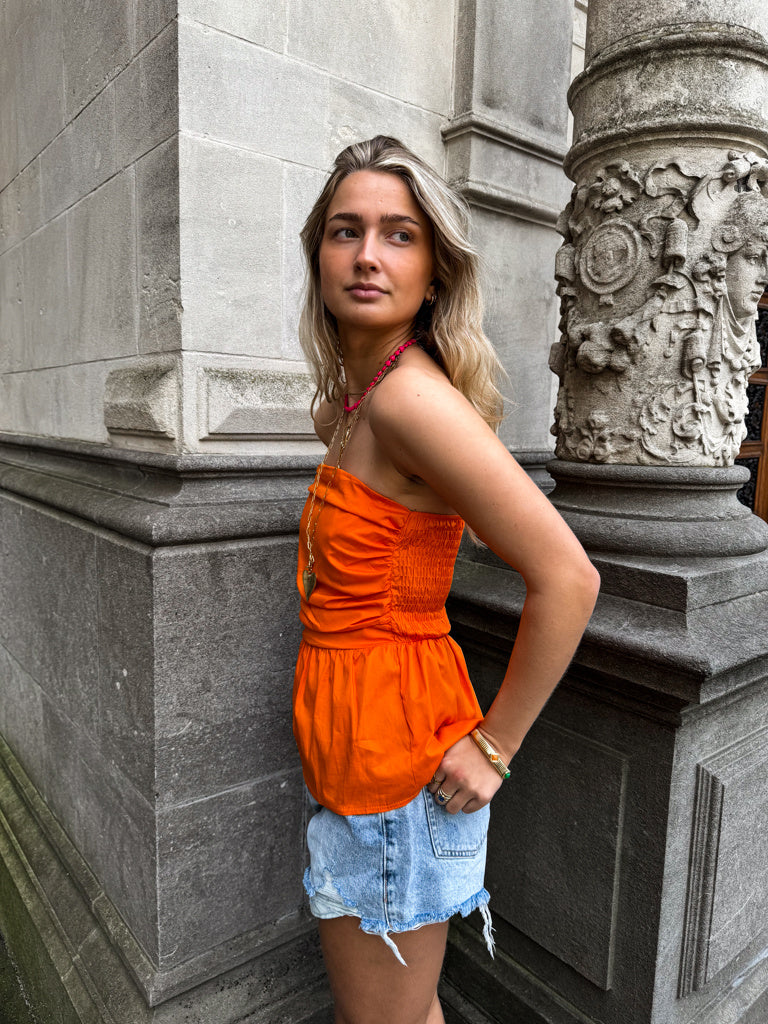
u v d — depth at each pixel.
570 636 0.97
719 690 1.34
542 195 2.27
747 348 1.54
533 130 2.19
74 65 1.98
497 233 2.18
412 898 1.13
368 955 1.21
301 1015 1.83
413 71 1.95
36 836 2.38
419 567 1.11
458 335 1.10
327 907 1.20
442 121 2.05
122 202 1.77
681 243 1.43
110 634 1.77
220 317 1.63
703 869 1.50
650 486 1.55
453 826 1.15
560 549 0.94
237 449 1.70
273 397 1.72
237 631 1.67
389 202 1.03
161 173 1.58
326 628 1.15
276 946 1.86
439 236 1.06
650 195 1.46
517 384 2.33
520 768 1.73
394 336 1.13
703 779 1.46
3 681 2.92
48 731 2.36
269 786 1.79
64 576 2.06
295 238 1.74
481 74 2.01
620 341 1.52
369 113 1.86
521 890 1.75
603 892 1.55
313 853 1.23
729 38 1.37
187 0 1.48
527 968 1.79
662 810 1.43
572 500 1.68
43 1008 2.02
